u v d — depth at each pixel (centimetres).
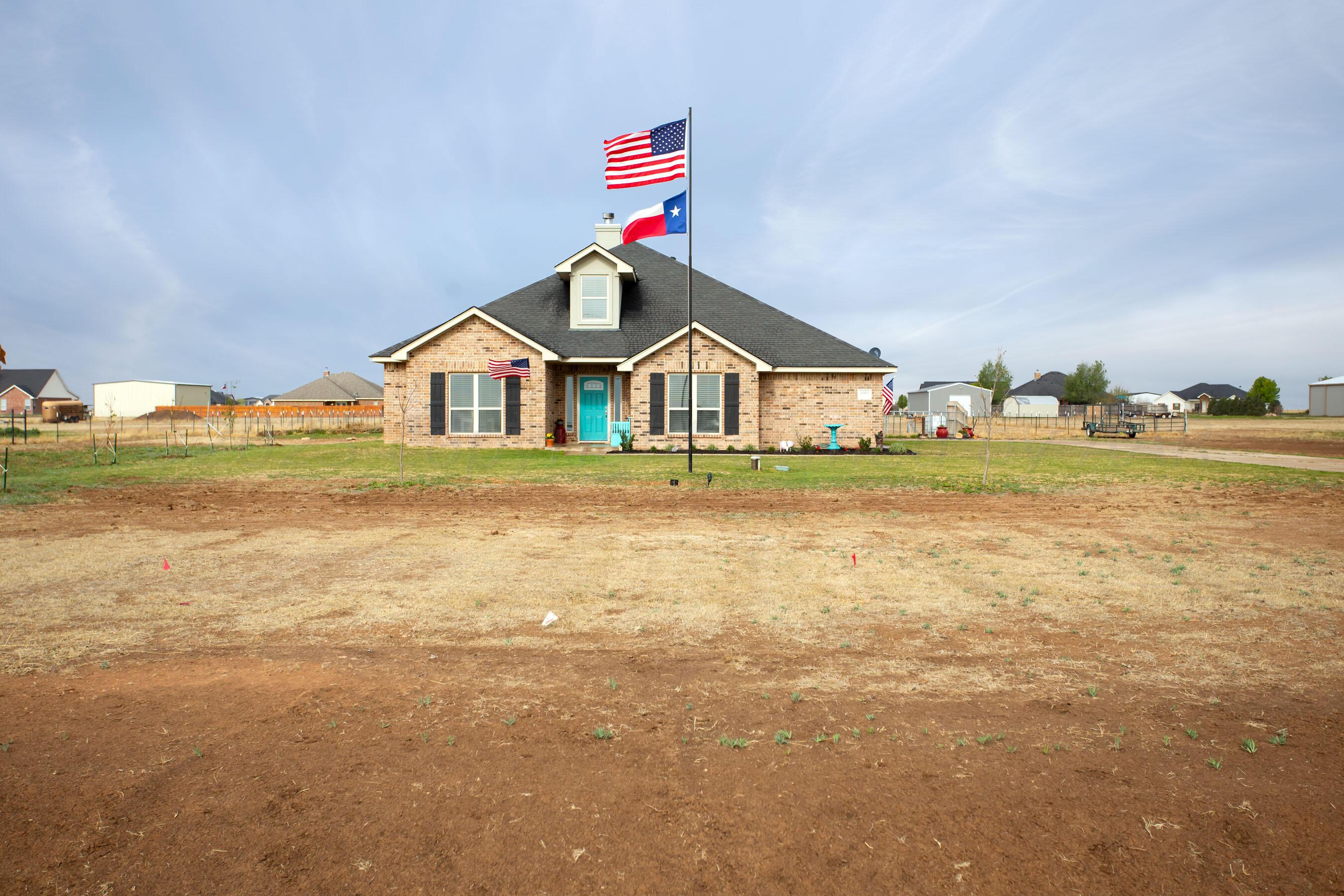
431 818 306
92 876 269
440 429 2427
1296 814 305
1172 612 593
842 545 870
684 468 1792
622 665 477
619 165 1731
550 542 885
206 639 523
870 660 486
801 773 341
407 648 507
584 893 262
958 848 286
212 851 284
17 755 353
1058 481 1562
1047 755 357
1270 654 496
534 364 2411
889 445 2944
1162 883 265
